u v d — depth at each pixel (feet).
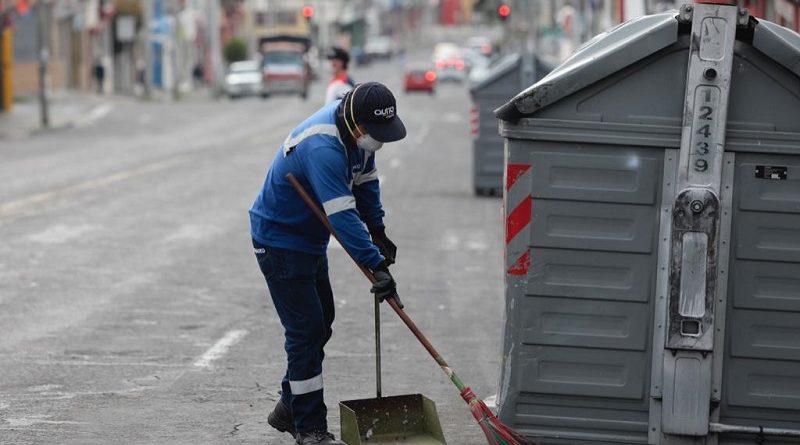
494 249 126.41
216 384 69.92
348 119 51.65
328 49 130.31
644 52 48.91
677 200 49.55
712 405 50.57
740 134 49.52
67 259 114.62
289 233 53.31
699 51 48.96
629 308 50.55
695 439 50.70
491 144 176.76
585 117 49.83
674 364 50.31
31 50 500.33
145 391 68.18
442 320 90.27
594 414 51.19
